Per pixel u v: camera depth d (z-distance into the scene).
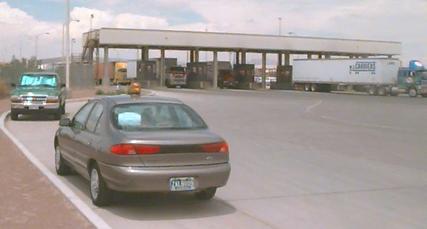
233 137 17.38
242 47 77.88
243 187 9.64
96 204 8.11
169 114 8.40
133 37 71.56
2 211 7.52
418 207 8.25
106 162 7.66
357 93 66.88
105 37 70.31
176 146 7.52
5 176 10.14
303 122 23.30
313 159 12.92
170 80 78.62
